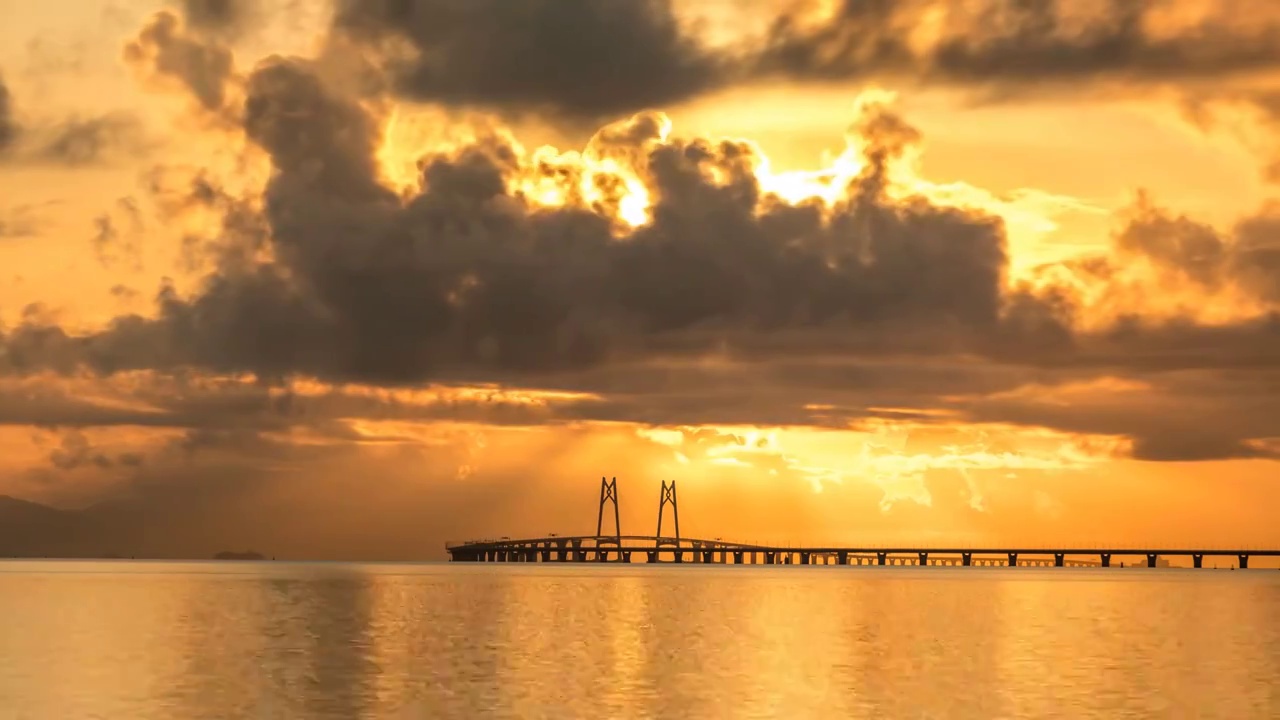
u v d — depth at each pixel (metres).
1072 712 69.75
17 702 73.44
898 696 75.75
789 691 77.81
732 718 67.00
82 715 68.56
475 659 97.50
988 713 69.12
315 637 119.12
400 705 72.06
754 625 137.38
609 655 100.94
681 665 92.94
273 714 68.75
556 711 69.62
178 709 70.75
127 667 91.44
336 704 72.50
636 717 67.38
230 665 93.06
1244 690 79.56
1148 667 93.12
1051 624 142.50
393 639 117.06
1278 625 142.38
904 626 136.75
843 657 99.50
